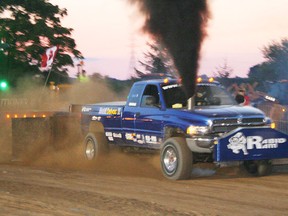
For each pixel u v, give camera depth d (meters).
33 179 9.59
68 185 8.85
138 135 11.19
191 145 9.48
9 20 37.94
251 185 8.91
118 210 6.69
